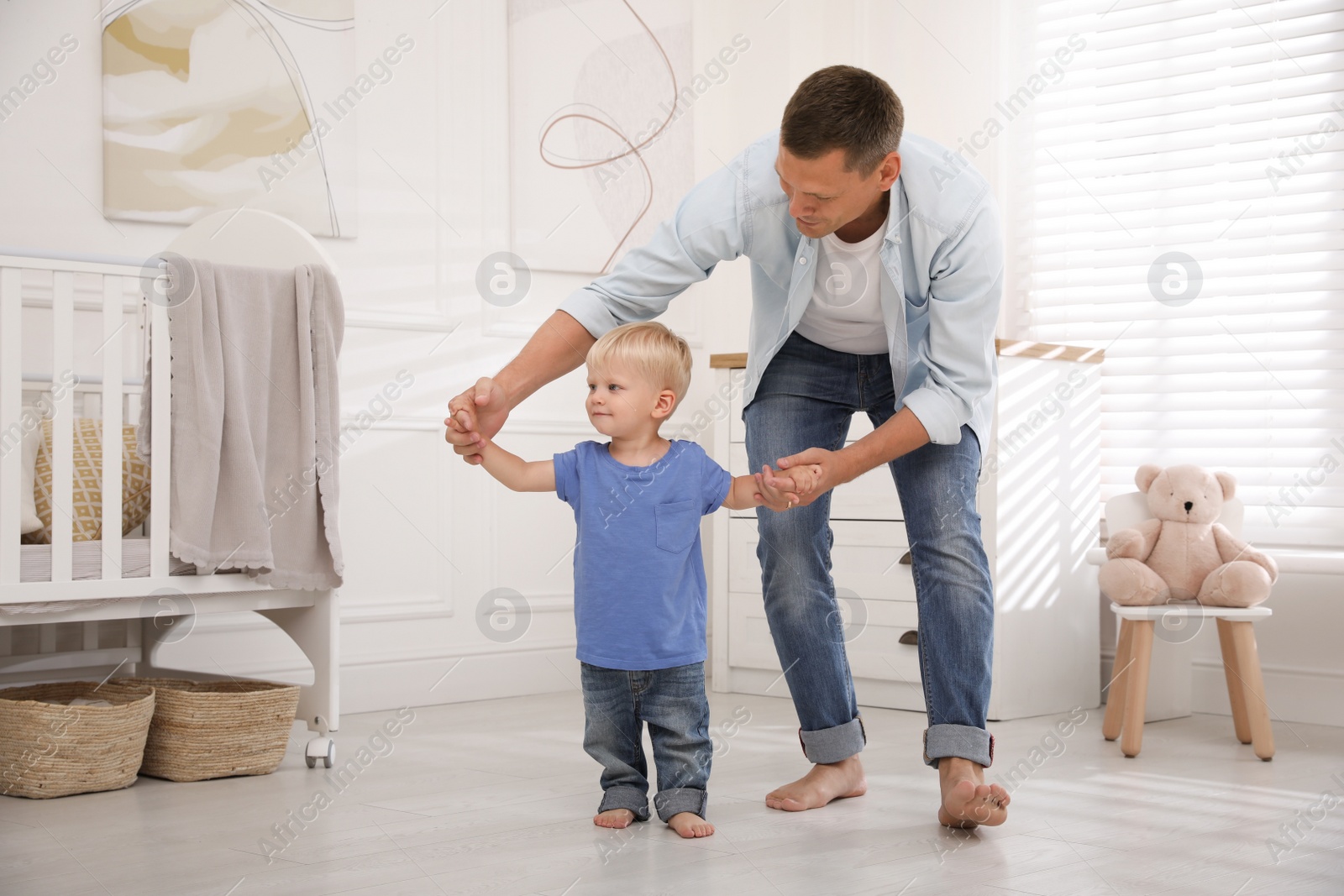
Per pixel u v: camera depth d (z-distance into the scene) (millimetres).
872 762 2189
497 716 2771
